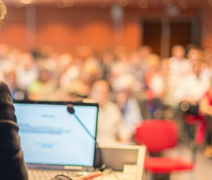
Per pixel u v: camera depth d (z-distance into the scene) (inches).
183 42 593.0
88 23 602.2
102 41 600.7
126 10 592.1
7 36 612.1
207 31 578.9
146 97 240.5
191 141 196.9
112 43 598.5
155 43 598.5
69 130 68.6
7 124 40.4
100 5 574.9
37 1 547.8
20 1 549.3
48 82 233.6
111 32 597.9
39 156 68.9
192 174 183.9
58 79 290.0
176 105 265.9
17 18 610.2
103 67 419.2
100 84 168.2
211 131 232.2
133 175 64.2
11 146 40.3
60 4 572.1
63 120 68.7
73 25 604.7
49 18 607.8
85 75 207.6
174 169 149.4
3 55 432.5
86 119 68.1
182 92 281.9
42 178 64.6
